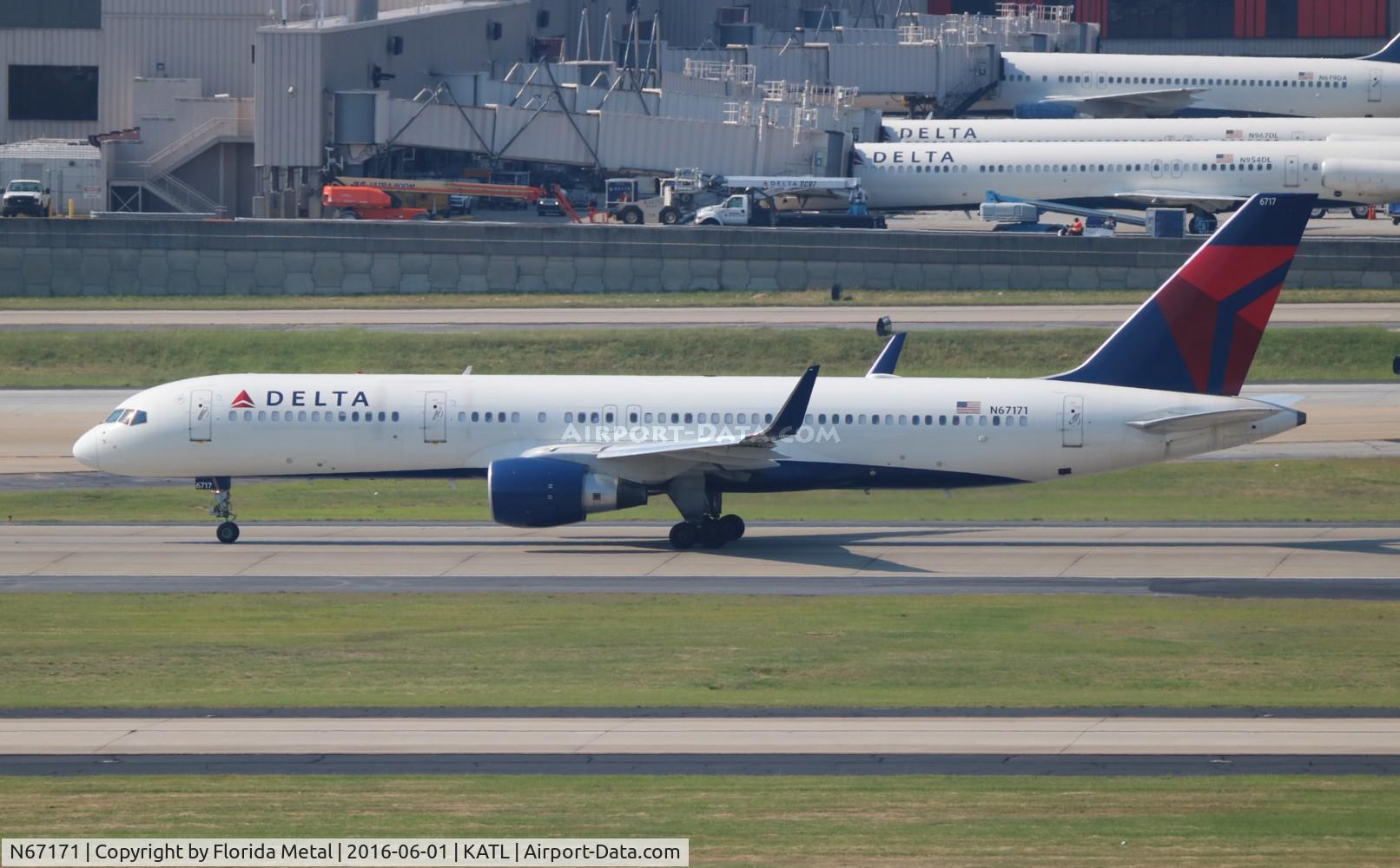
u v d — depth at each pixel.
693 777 114.12
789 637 159.62
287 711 131.25
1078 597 179.38
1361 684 142.50
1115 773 115.31
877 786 112.06
